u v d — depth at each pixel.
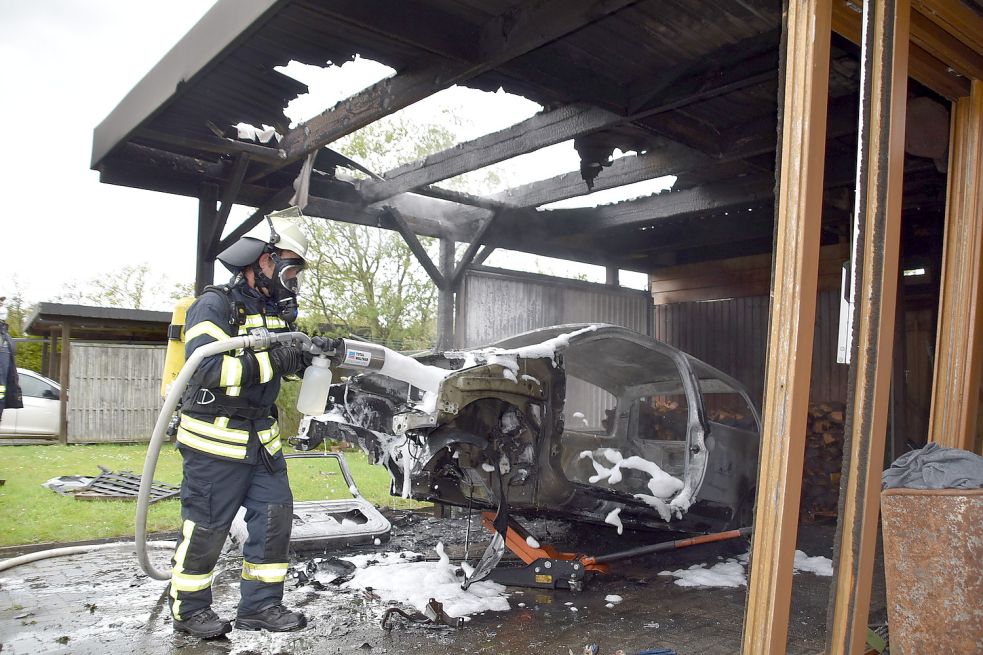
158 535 5.37
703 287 12.18
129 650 3.18
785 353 2.51
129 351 12.58
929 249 9.34
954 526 2.57
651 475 5.58
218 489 3.32
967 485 2.62
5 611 3.68
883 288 2.54
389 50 5.19
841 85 5.81
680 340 12.22
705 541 4.61
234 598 4.01
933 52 3.42
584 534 6.27
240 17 4.48
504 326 10.39
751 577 2.57
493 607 4.03
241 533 4.84
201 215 7.75
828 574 5.10
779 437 2.51
